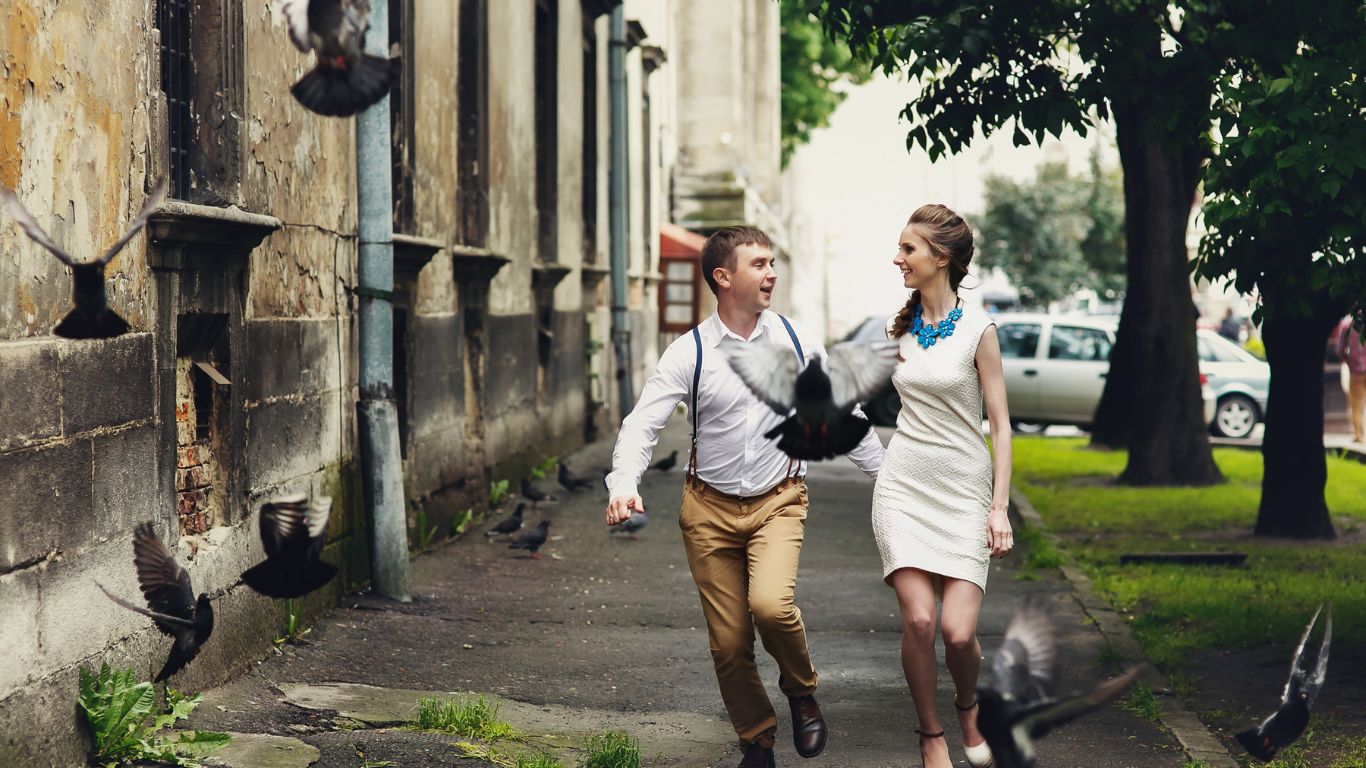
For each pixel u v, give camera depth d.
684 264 29.08
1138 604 9.83
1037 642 4.10
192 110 7.27
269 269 7.86
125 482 5.86
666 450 20.59
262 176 7.78
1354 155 7.22
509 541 12.05
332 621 8.52
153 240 6.26
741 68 47.91
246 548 7.34
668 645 8.57
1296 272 8.26
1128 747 6.31
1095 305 59.25
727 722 6.91
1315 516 12.53
